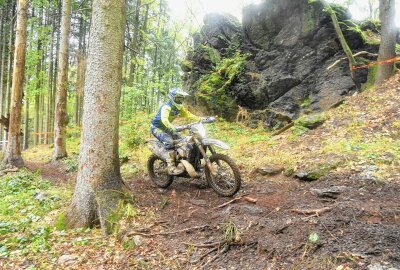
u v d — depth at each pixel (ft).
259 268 11.46
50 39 61.72
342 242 11.75
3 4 67.15
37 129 73.72
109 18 17.29
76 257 13.85
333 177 19.97
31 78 69.15
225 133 40.60
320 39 41.39
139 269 12.55
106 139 17.57
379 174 19.08
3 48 72.13
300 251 11.81
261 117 42.16
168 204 18.67
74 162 36.40
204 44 54.65
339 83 38.47
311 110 38.50
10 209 20.88
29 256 14.25
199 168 20.61
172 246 13.79
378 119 28.32
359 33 40.29
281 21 44.80
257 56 46.60
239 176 18.33
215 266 12.03
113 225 16.08
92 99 17.48
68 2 39.60
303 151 26.05
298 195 18.45
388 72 35.40
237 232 13.37
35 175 30.25
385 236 11.69
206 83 48.26
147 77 62.95
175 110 21.48
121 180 18.53
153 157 22.34
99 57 17.39
